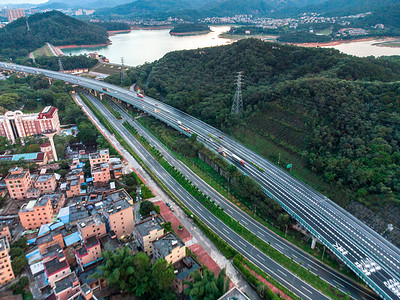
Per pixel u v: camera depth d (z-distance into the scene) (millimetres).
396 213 184000
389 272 150625
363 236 175125
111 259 138000
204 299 119938
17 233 182375
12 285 146125
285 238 188375
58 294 130000
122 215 174875
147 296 136750
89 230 164625
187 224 197750
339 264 168500
